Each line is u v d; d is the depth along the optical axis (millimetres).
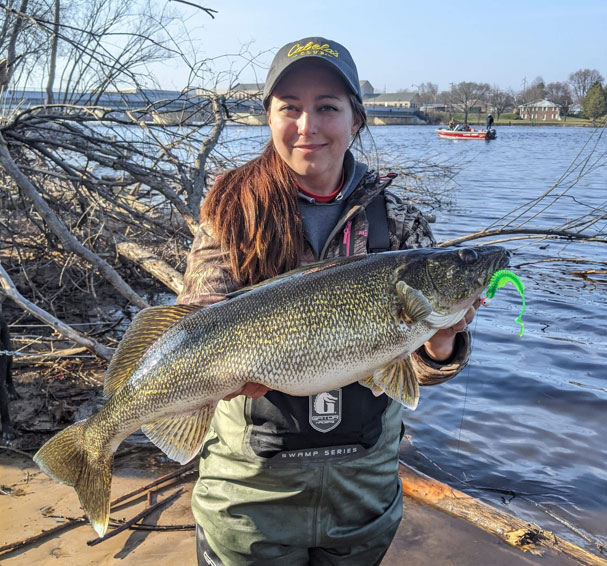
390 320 947
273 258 973
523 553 1542
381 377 942
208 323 936
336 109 953
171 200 3098
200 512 984
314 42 934
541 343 3092
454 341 1026
